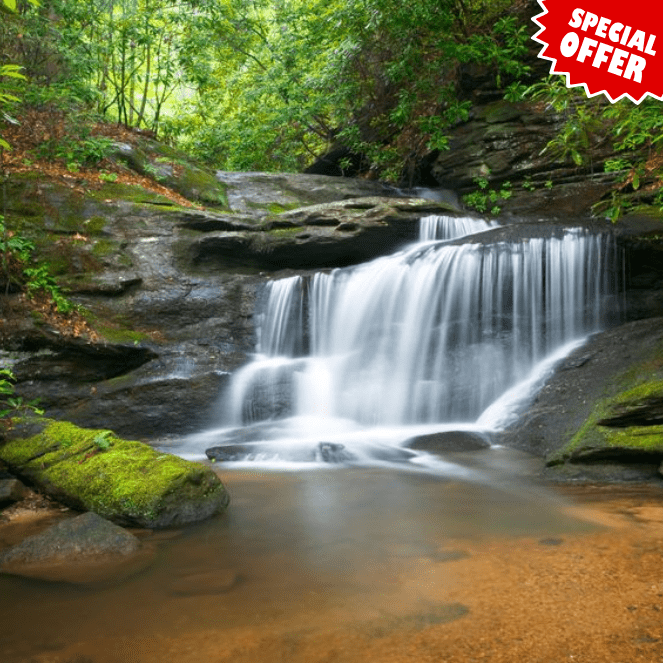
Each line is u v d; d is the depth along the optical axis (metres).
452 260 9.23
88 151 11.20
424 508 4.58
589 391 6.90
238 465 6.35
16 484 4.93
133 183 11.46
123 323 9.13
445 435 7.05
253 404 8.54
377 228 10.55
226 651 2.41
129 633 2.59
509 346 8.82
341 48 14.52
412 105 13.33
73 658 2.38
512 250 9.01
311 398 8.69
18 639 2.54
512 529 3.99
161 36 15.27
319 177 13.70
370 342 9.39
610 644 2.39
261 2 17.83
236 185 13.19
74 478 4.73
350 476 5.73
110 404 8.32
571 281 8.94
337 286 9.73
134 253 9.80
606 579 3.06
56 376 8.57
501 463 6.08
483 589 2.98
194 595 2.99
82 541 3.65
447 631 2.54
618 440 5.43
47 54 12.17
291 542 3.83
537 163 12.43
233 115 20.12
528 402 7.50
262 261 10.59
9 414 6.37
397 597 2.92
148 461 4.68
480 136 13.32
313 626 2.62
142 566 3.42
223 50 19.02
